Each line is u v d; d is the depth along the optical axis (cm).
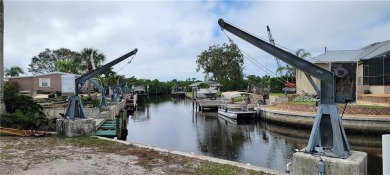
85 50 4875
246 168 769
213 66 8188
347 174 573
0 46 1454
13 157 894
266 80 5556
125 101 4706
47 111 1894
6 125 1348
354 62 622
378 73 3266
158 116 3872
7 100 1591
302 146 1952
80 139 1192
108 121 2048
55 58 8275
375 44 4238
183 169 766
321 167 593
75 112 1338
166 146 1959
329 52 4169
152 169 771
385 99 2628
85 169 774
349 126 2245
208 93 5272
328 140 633
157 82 11056
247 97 4006
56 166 802
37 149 1007
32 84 4212
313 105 2606
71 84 1333
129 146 1057
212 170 752
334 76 620
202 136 2355
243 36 691
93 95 3803
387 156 475
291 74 5116
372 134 2180
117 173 740
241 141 2136
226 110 3519
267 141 2138
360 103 2762
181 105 5891
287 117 2700
